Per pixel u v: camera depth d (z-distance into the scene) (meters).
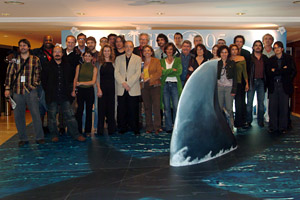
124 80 5.72
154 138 5.60
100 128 5.92
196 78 4.19
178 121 4.10
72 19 7.34
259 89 6.57
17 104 5.16
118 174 3.81
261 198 3.11
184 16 7.31
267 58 6.56
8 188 3.42
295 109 9.97
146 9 6.44
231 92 5.81
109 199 3.11
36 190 3.36
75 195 3.21
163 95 5.94
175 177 3.68
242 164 4.13
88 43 5.87
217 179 3.61
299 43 10.20
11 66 5.14
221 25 7.90
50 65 5.27
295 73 5.93
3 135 6.19
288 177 3.67
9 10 6.52
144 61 5.98
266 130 6.29
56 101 5.33
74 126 5.44
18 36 10.16
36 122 5.33
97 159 4.43
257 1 5.65
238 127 6.41
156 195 3.19
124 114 5.96
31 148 5.05
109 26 8.04
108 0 5.60
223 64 5.82
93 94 5.77
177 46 6.64
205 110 4.31
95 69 5.68
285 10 6.54
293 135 5.83
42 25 7.84
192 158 4.15
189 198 3.12
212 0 5.58
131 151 4.81
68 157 4.54
